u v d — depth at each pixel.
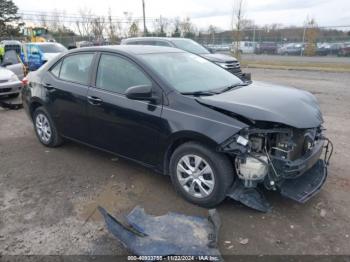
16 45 16.11
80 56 4.75
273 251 2.93
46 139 5.46
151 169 4.33
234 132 3.22
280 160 3.25
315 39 26.98
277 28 29.55
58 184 4.22
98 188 4.09
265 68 19.55
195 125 3.41
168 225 3.16
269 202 3.67
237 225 3.29
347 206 3.60
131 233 3.02
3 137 6.19
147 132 3.84
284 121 3.23
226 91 3.98
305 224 3.30
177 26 40.88
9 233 3.24
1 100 9.40
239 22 23.66
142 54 4.23
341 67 19.06
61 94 4.82
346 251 2.92
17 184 4.25
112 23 37.56
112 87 4.24
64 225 3.35
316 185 3.60
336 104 8.87
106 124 4.28
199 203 3.60
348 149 5.26
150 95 3.71
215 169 3.38
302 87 12.12
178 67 4.25
